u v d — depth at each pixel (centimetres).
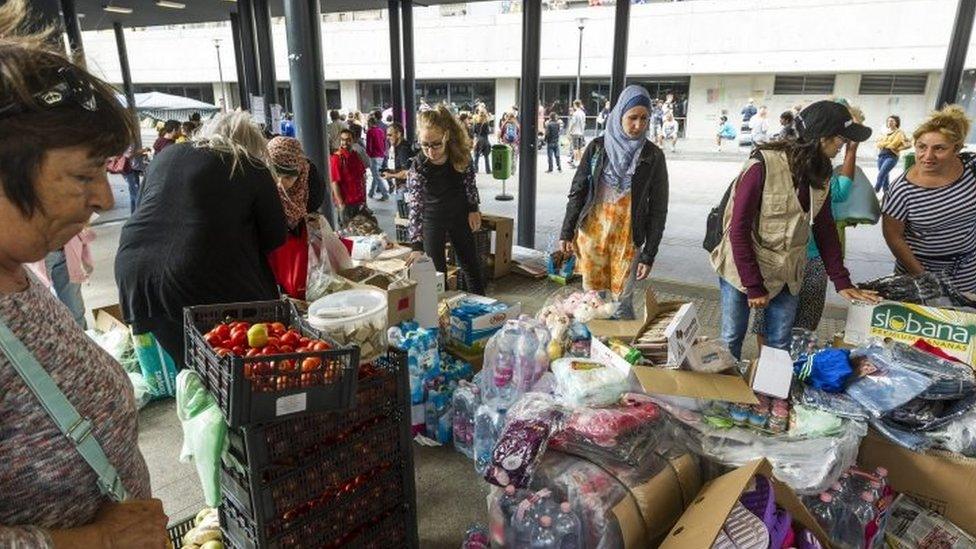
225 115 222
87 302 441
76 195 68
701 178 1138
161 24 1130
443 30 2000
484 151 1202
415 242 387
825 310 428
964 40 394
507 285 497
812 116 235
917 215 256
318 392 137
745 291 250
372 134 925
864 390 189
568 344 260
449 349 304
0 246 65
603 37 1836
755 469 145
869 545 167
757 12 1684
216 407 141
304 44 411
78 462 74
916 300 239
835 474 171
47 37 71
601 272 336
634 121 302
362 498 164
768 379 196
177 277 194
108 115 68
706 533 129
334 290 273
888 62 1581
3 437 67
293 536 151
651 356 211
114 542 75
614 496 161
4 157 61
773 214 242
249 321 174
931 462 179
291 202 262
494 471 171
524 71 536
